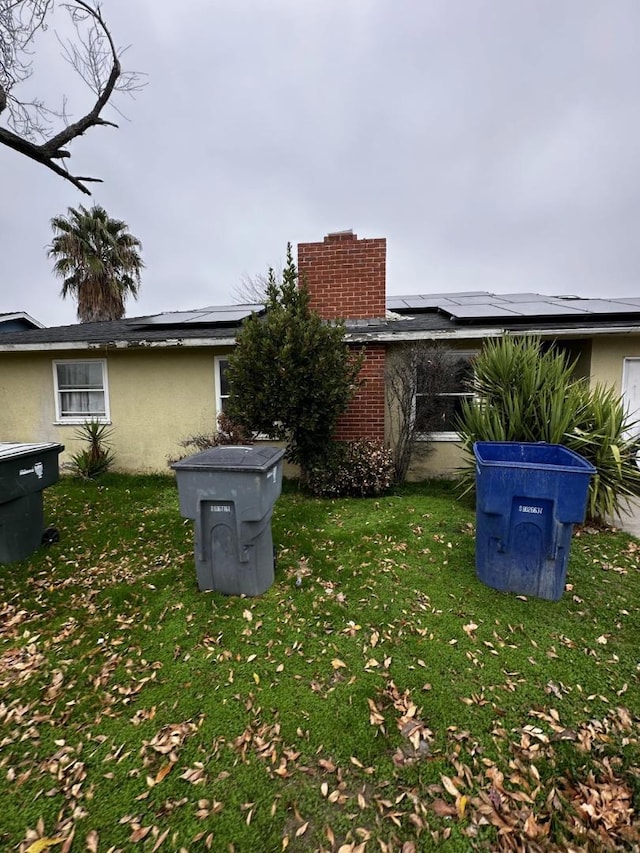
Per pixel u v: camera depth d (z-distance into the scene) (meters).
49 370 8.70
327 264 8.48
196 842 1.83
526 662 2.87
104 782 2.11
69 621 3.50
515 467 3.54
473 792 2.02
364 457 6.91
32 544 4.81
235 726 2.42
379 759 2.20
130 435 8.60
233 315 9.36
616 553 4.54
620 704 2.51
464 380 7.24
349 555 4.57
